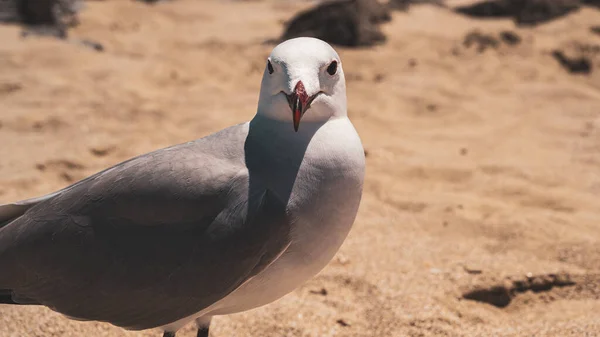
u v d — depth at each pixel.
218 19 15.83
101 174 3.75
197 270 3.52
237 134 3.75
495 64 11.29
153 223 3.57
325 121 3.67
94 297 3.63
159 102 9.59
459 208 6.54
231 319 4.85
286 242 3.51
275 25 14.87
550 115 9.15
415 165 7.53
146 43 13.07
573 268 5.50
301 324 4.83
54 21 13.67
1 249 3.68
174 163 3.62
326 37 12.48
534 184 7.11
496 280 5.30
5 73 10.55
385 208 6.64
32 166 7.30
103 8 15.87
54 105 9.27
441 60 11.51
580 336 4.57
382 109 9.38
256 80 10.76
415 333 4.77
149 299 3.60
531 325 4.86
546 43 12.56
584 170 7.42
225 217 3.51
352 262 5.61
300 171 3.56
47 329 4.66
